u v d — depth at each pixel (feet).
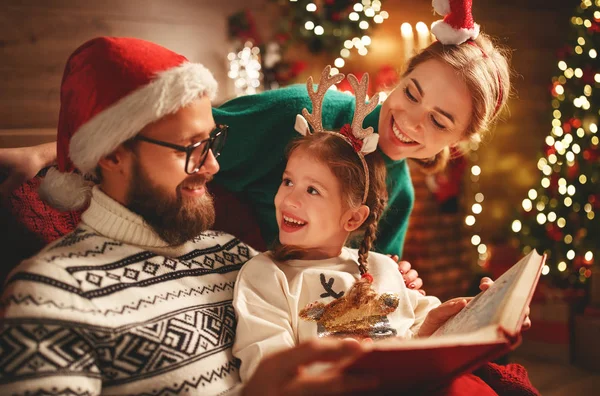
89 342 2.82
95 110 3.19
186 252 3.64
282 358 2.38
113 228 3.32
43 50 8.44
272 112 4.81
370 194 4.07
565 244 9.71
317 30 10.65
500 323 2.64
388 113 4.67
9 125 8.20
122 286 3.10
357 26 10.92
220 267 3.79
